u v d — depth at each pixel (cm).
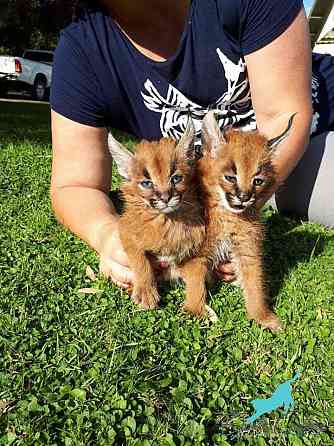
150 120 64
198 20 56
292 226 77
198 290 52
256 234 53
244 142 51
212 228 52
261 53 56
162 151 50
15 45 479
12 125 184
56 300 53
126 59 60
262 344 47
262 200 53
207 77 59
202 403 40
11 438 36
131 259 53
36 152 118
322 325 50
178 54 58
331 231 76
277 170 54
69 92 62
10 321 49
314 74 79
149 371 43
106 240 55
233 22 55
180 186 49
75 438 36
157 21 58
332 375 44
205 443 37
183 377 43
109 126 68
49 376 42
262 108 58
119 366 43
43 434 37
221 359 45
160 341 47
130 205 52
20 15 436
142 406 40
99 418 38
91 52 61
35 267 60
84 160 62
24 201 82
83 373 43
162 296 55
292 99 56
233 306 53
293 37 56
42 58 405
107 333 48
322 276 60
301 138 56
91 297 54
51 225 73
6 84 380
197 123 63
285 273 60
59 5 238
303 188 78
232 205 50
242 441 37
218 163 51
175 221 51
